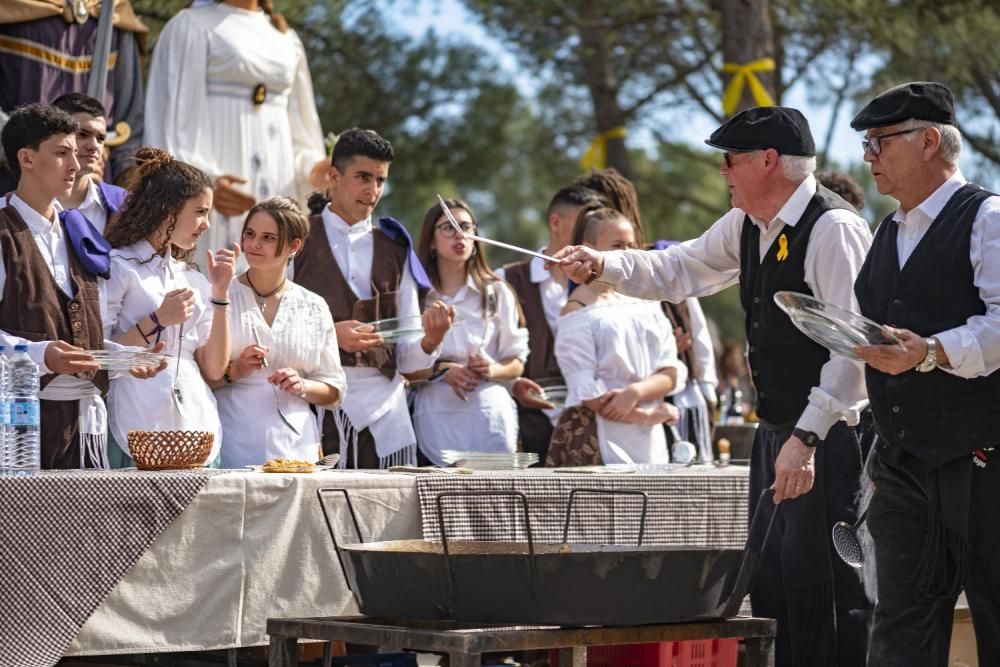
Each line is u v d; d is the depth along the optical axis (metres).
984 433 3.97
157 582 4.07
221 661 4.65
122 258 4.83
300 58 6.98
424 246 5.93
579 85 13.42
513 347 6.04
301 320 5.15
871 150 4.09
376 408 5.50
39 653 3.81
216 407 4.99
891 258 4.14
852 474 4.56
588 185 6.43
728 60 10.66
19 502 3.80
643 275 4.79
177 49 6.44
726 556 3.91
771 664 4.09
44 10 6.06
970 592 4.12
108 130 6.38
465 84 12.55
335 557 4.41
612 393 5.68
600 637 3.81
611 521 4.98
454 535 4.64
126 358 4.36
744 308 4.69
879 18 11.16
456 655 3.57
